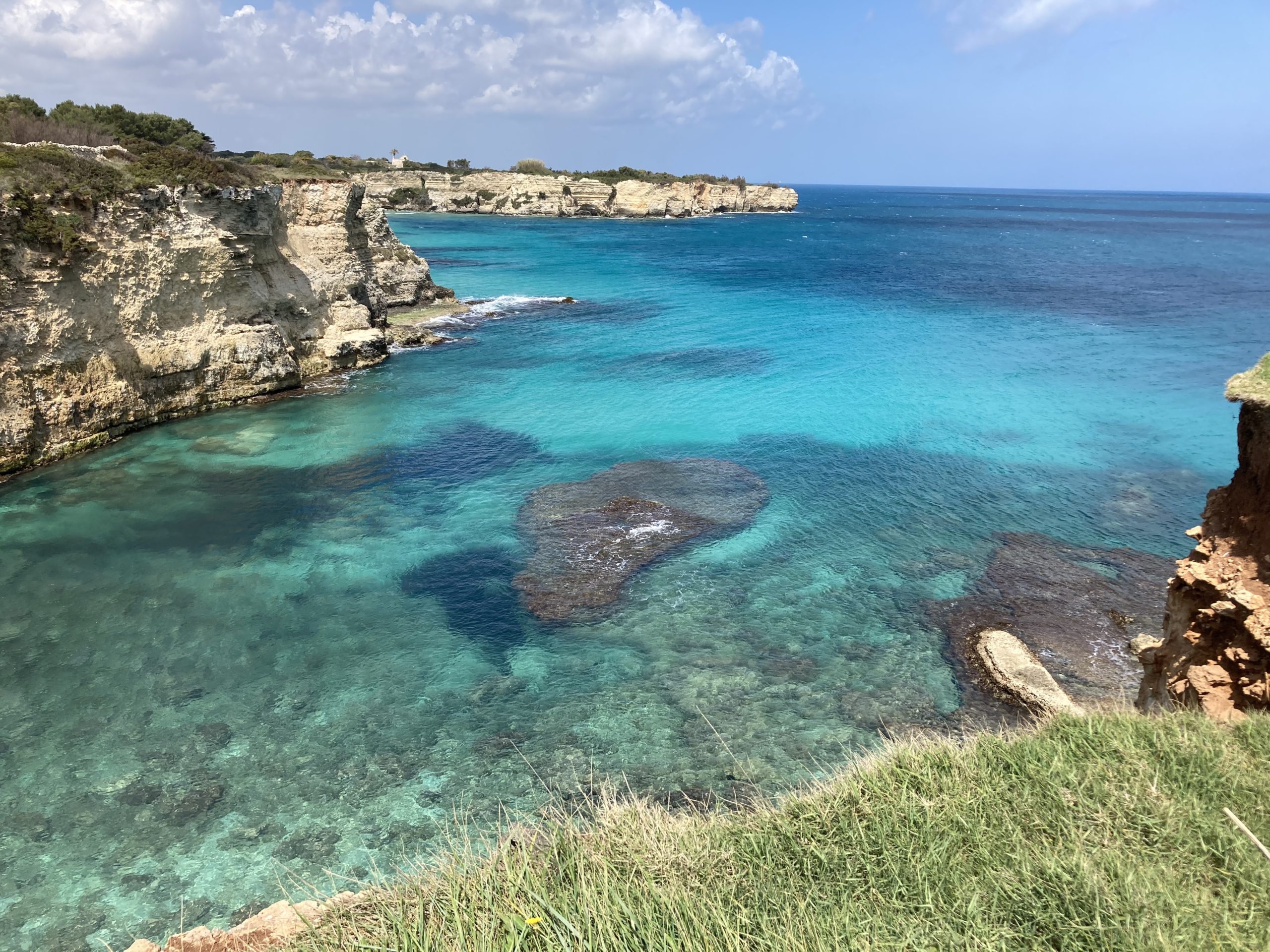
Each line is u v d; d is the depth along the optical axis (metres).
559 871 6.62
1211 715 10.07
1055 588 20.66
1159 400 37.62
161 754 14.52
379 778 14.10
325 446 30.20
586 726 15.53
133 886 11.80
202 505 24.83
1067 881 5.98
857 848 6.77
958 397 38.03
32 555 21.44
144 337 31.00
